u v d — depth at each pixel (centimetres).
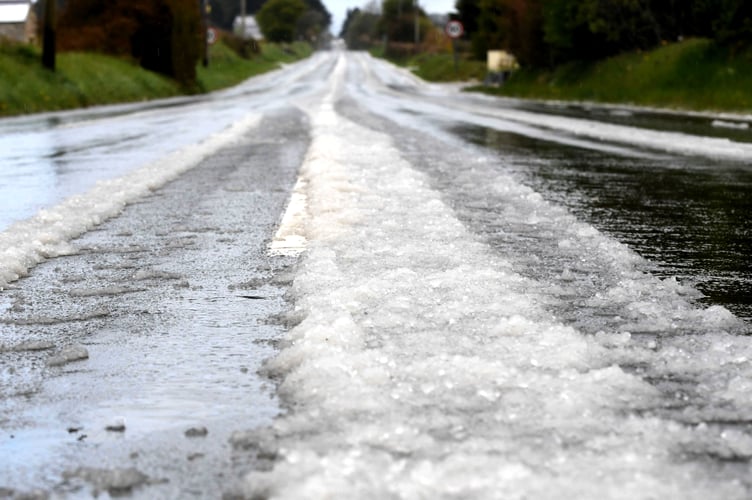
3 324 439
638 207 802
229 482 257
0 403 328
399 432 271
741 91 2667
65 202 809
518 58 5362
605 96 3481
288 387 328
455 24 7625
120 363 373
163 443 287
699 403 312
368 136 1571
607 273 526
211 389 337
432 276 481
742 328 412
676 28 3831
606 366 349
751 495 237
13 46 3716
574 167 1138
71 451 283
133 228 710
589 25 4038
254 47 12119
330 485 232
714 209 789
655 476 244
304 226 679
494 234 649
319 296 442
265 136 1684
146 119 2497
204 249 618
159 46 5209
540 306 436
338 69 10112
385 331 387
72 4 5144
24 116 2762
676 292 489
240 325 427
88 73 4016
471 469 243
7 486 260
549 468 248
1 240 622
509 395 305
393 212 711
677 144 1420
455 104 3334
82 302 479
